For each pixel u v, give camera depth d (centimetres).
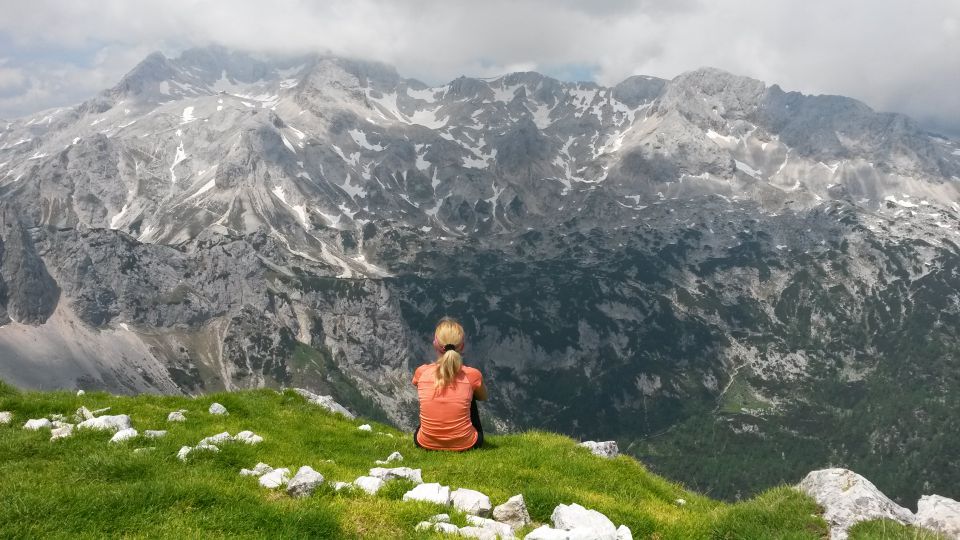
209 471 1353
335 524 1075
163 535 1009
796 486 1404
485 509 1259
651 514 1382
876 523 1139
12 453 1438
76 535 999
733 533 1241
